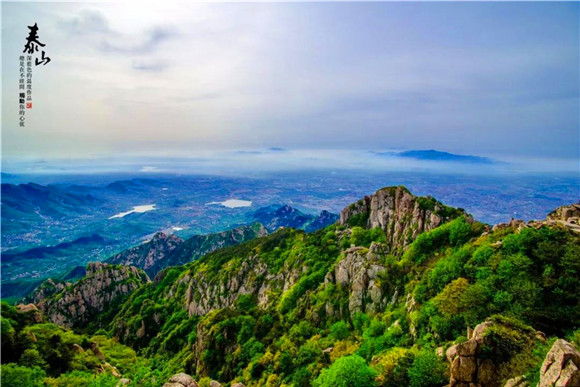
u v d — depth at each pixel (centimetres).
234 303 11569
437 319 3712
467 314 3606
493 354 2569
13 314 6450
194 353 7731
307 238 12088
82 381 4316
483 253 4462
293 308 8325
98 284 16762
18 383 3866
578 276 3634
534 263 3953
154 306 13850
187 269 15750
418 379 2798
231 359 6341
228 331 7038
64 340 5981
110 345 9725
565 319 3180
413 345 3831
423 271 5816
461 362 2583
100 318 15600
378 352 4169
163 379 3953
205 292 12912
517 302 3503
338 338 5566
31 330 6012
